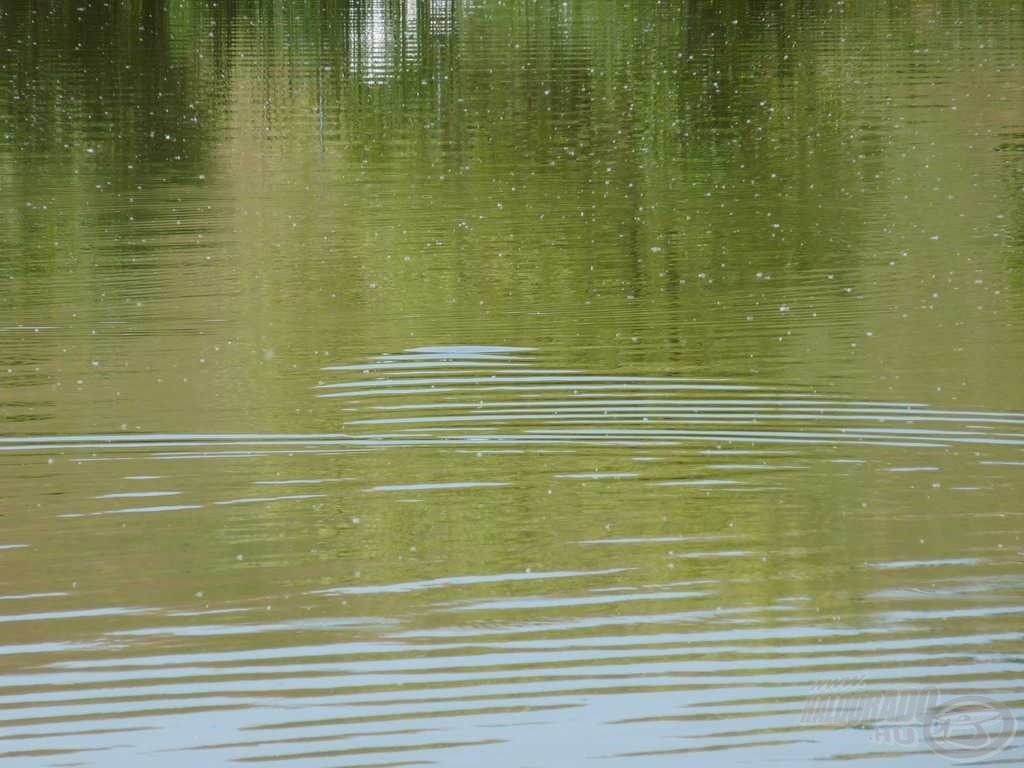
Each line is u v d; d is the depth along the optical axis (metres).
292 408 24.56
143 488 21.36
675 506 20.67
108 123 50.03
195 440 23.17
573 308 30.20
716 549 19.20
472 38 69.38
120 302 30.83
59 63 62.22
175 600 17.78
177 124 49.91
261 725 14.96
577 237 35.84
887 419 23.81
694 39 67.88
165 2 82.81
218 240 35.78
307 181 41.88
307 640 16.75
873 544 19.28
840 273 32.44
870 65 59.53
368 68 60.72
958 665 16.08
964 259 33.34
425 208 38.75
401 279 32.50
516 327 28.97
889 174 41.53
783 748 14.48
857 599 17.67
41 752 14.48
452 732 14.80
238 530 19.94
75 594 17.97
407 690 15.62
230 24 75.31
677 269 33.03
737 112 50.56
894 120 48.78
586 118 50.12
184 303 30.75
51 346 27.94
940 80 55.78
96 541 19.55
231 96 54.75
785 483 21.42
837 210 37.88
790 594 17.81
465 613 17.42
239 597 17.88
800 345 27.62
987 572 18.39
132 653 16.45
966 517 20.12
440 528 19.97
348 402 24.86
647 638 16.75
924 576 18.31
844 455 22.45
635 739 14.66
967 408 24.22
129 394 25.27
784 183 40.91
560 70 59.34
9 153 45.53
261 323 29.38
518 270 33.12
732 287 31.58
